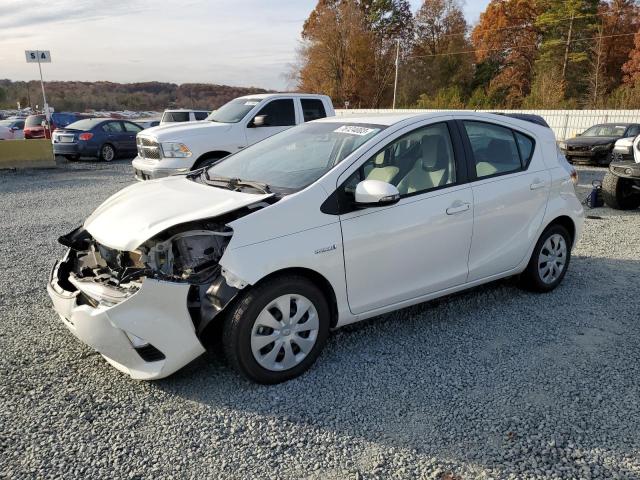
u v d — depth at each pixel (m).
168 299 3.01
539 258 4.73
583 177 13.82
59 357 3.67
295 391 3.26
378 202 3.29
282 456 2.68
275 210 3.22
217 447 2.74
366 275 3.57
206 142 9.17
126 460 2.64
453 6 63.00
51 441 2.77
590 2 51.66
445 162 4.04
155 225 3.12
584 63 51.47
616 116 26.72
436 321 4.28
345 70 55.22
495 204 4.21
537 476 2.52
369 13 62.97
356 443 2.78
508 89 57.59
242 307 3.11
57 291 3.41
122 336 3.02
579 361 3.62
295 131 4.52
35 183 12.55
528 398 3.17
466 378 3.40
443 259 3.97
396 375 3.44
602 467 2.57
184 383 3.34
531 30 58.22
